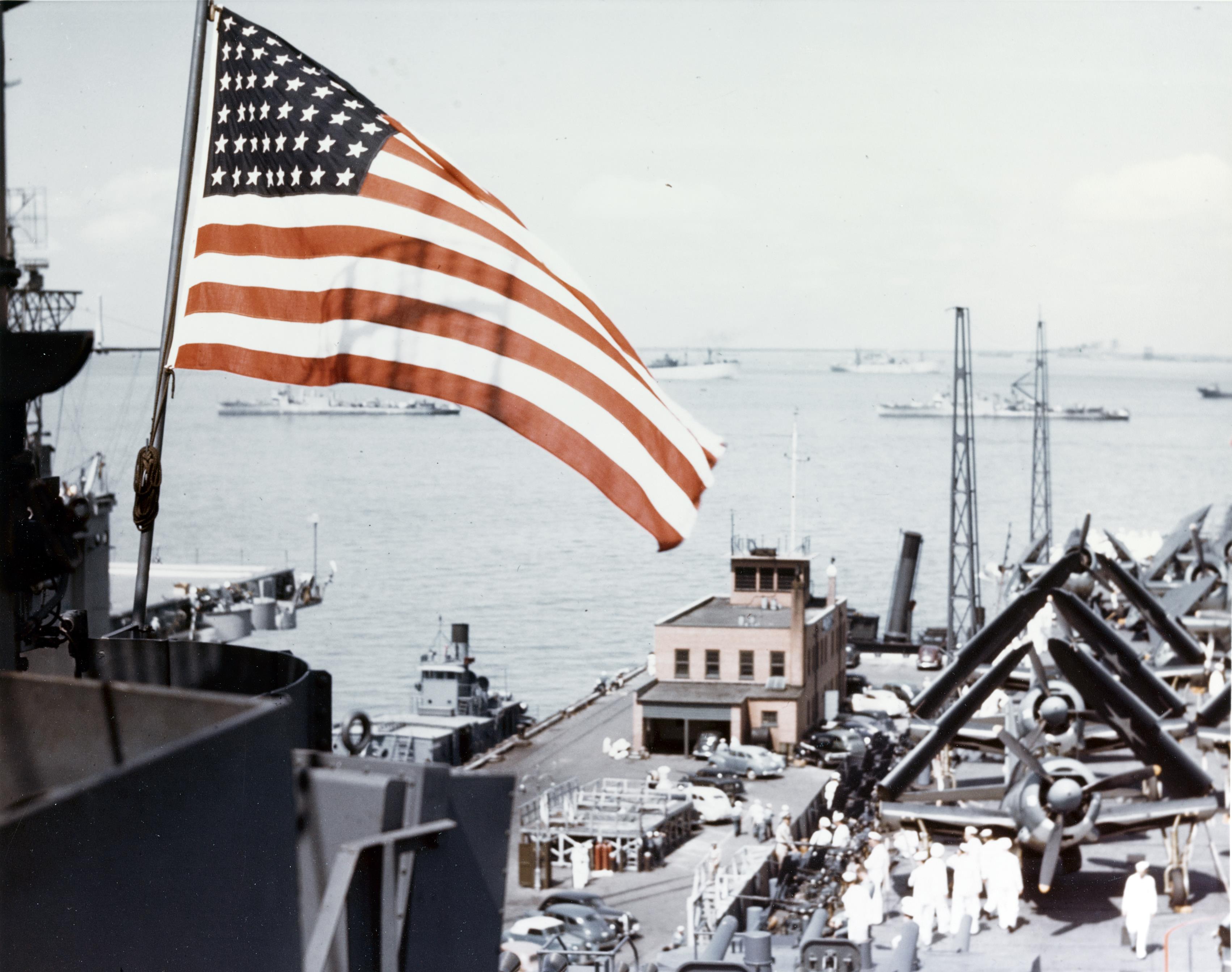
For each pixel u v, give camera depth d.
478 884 5.96
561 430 13.28
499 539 197.00
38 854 4.24
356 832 5.69
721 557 189.25
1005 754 57.53
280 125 13.83
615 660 131.12
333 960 5.39
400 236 13.53
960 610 137.38
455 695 95.62
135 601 11.07
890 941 41.62
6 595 7.20
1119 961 39.41
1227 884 46.88
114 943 4.42
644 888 60.00
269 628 103.75
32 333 6.21
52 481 7.27
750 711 86.25
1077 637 60.53
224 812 4.86
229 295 13.61
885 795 48.97
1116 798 53.75
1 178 7.10
